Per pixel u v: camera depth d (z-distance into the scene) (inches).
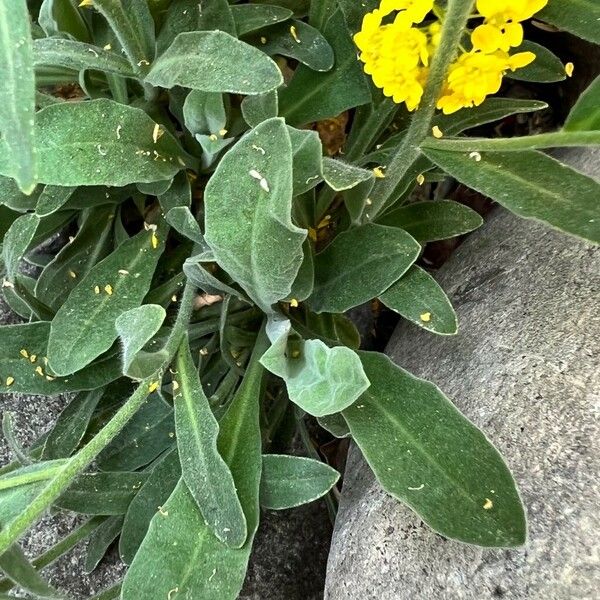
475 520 5.3
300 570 8.3
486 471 5.4
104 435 6.0
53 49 6.5
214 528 6.0
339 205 8.6
